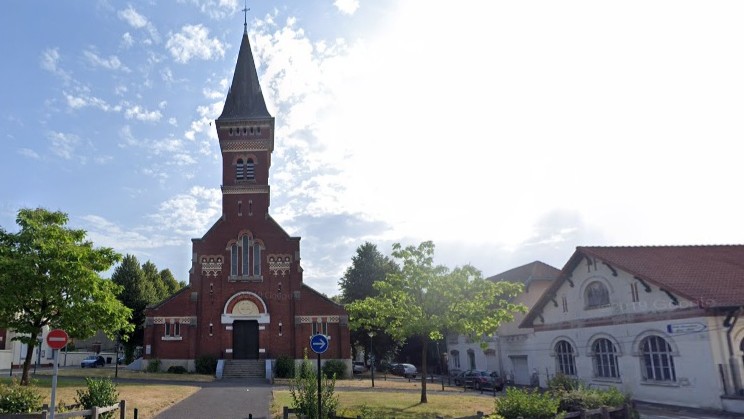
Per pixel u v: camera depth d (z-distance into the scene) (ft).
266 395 91.40
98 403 55.62
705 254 102.83
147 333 144.56
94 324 94.32
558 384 72.23
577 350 108.06
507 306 84.79
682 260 98.37
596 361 103.35
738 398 74.38
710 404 78.02
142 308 204.74
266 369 133.80
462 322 79.77
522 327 124.36
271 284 151.43
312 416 52.75
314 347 52.90
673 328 85.05
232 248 152.76
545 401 55.01
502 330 156.46
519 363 146.92
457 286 81.61
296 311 148.87
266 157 159.74
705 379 78.95
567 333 111.55
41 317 91.76
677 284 86.12
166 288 246.06
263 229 154.61
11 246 91.15
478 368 173.78
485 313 80.89
